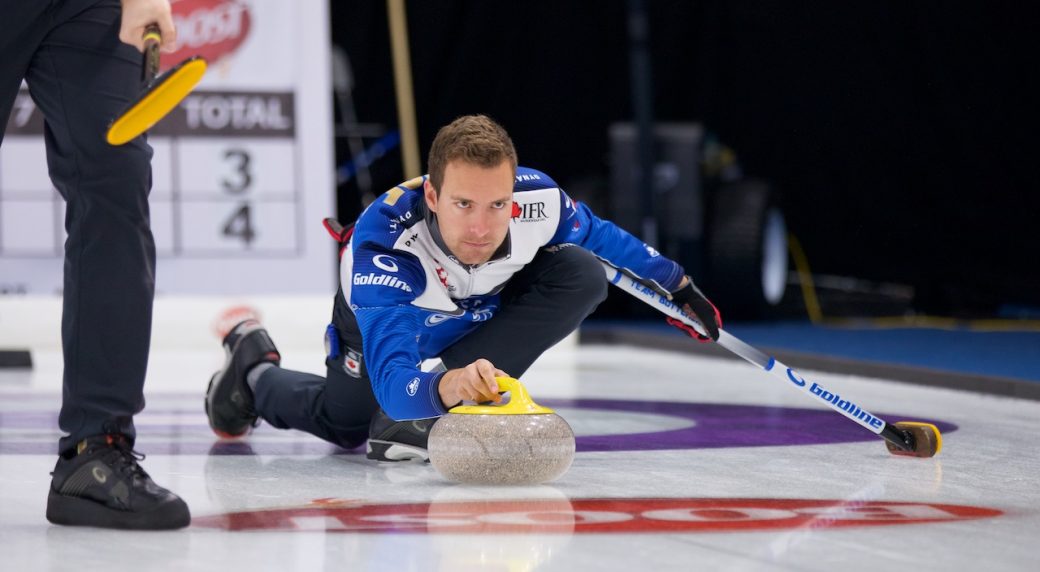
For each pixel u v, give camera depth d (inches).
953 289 1171.3
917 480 350.9
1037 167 1229.7
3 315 837.2
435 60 1177.4
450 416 336.2
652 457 396.2
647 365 794.2
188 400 585.3
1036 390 567.2
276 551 256.1
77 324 285.9
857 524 284.0
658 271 386.6
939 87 1229.7
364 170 1144.2
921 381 648.4
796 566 241.3
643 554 251.1
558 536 269.3
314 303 868.0
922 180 1245.1
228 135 869.8
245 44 869.8
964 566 242.7
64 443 290.4
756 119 1251.2
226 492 331.0
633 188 1038.4
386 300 333.4
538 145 1225.4
